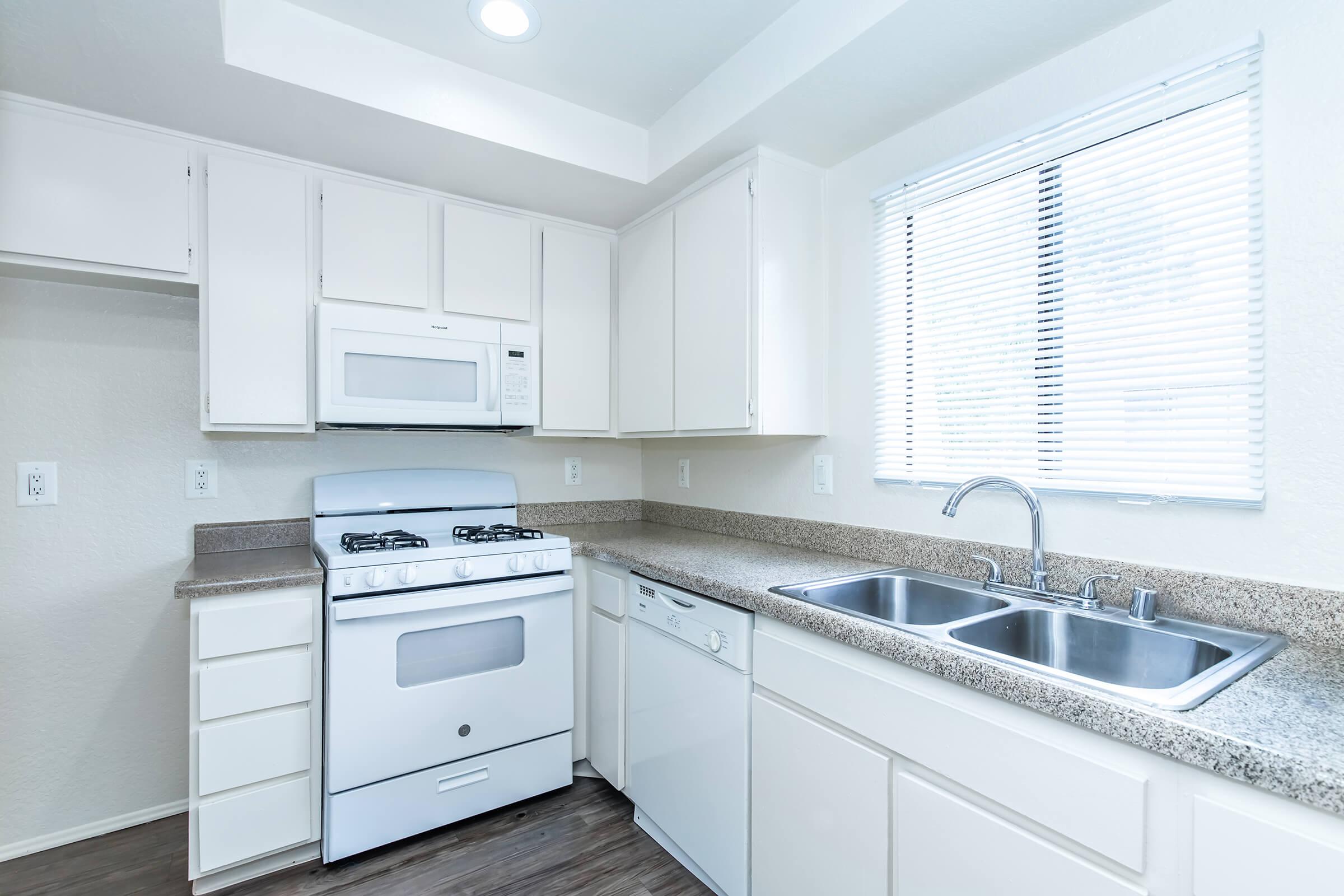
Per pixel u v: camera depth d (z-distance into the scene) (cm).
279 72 152
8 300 177
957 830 102
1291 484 111
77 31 134
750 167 189
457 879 168
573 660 217
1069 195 142
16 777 178
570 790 215
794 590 148
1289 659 100
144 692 194
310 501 220
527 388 227
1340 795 63
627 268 248
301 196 193
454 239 219
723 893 157
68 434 184
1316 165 108
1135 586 129
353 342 193
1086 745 87
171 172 176
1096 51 137
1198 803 76
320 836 173
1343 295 105
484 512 247
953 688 105
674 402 220
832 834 125
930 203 170
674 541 223
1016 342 152
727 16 158
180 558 199
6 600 177
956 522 165
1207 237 121
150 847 182
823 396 202
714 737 158
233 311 183
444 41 168
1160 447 127
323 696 174
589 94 193
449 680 186
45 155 161
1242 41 114
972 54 143
